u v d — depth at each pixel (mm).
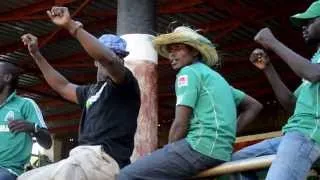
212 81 4125
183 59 4297
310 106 3738
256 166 3830
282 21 15344
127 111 4211
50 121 25812
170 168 3939
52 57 18297
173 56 4328
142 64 7996
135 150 7652
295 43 17031
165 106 24500
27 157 5004
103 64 3984
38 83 20812
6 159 4895
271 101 23000
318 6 3949
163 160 3947
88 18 14883
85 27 15305
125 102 4215
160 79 21000
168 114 25250
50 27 15688
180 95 4082
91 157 3961
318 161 3807
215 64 4418
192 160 3938
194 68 4152
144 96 7871
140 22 8367
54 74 4734
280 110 22656
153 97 7977
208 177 4047
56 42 16656
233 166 3902
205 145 3953
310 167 3633
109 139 4148
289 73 20656
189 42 4238
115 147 4145
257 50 4449
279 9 14609
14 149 4922
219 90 4113
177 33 4254
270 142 4293
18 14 14375
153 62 8117
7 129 4934
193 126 4035
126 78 4121
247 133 23219
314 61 3953
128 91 4188
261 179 4066
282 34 16469
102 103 4203
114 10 14547
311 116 3717
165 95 22688
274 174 3516
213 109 4043
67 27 3898
